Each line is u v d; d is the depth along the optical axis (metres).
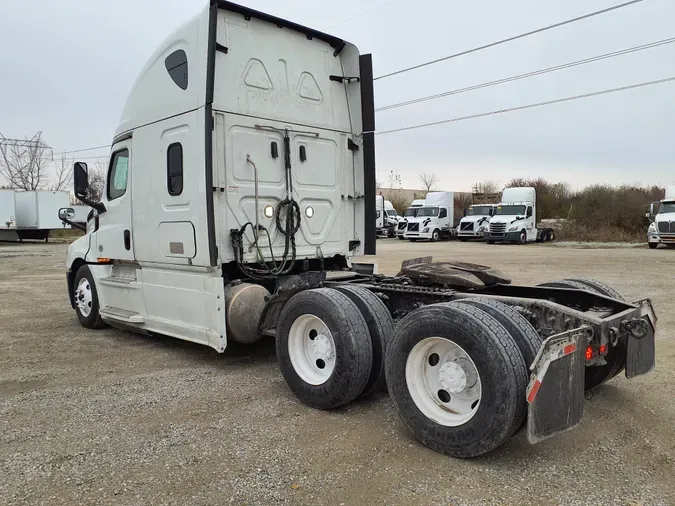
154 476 3.23
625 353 4.15
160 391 4.81
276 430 3.92
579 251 23.56
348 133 6.38
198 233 5.18
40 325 7.77
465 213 39.91
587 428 3.92
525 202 31.66
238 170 5.33
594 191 36.44
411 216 37.34
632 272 14.20
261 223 5.52
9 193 31.34
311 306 4.34
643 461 3.41
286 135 5.70
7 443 3.71
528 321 3.71
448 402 3.64
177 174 5.43
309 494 3.02
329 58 6.18
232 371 5.45
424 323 3.60
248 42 5.44
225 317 5.20
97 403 4.50
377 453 3.54
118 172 6.50
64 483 3.15
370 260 18.77
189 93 5.22
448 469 3.32
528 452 3.54
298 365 4.53
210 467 3.34
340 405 4.31
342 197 6.32
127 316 6.40
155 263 5.88
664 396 4.58
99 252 6.94
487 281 4.96
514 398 3.18
